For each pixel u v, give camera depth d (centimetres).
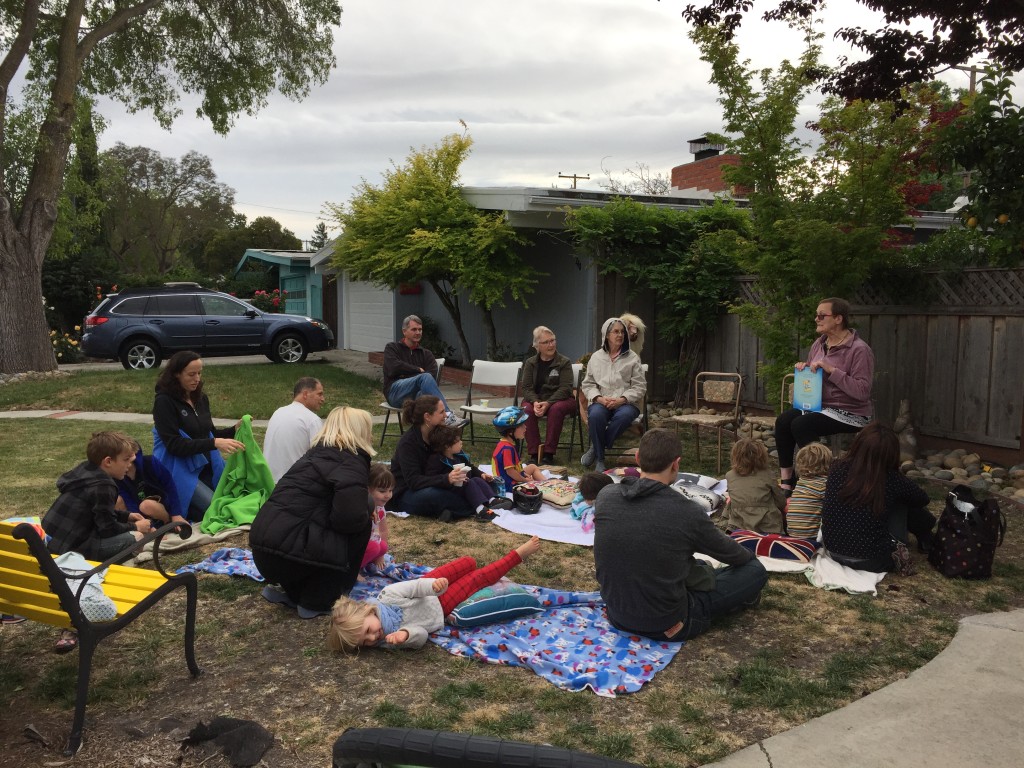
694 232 1070
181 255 6184
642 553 362
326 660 359
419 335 844
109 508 407
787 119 720
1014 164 535
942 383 749
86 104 1730
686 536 361
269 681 340
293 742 292
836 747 284
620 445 863
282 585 406
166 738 296
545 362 796
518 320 1391
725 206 1098
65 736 298
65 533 402
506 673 347
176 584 335
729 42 705
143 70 1811
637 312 1091
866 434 458
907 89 628
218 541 521
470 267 1158
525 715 308
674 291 1030
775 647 370
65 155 1526
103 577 342
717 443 855
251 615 410
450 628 386
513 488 612
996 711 308
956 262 740
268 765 279
